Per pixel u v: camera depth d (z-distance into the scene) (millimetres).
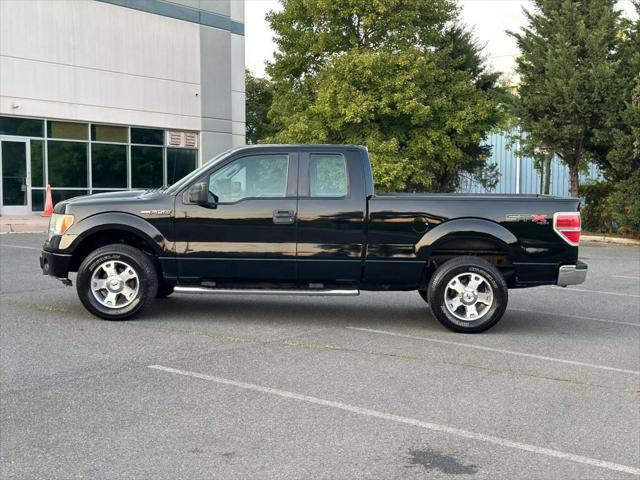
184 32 27984
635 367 6301
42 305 8469
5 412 4668
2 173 22844
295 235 7570
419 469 3896
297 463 3930
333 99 22391
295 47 24953
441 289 7492
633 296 10617
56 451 4031
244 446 4160
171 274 7684
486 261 7582
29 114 23219
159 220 7621
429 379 5703
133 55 26219
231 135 30281
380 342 7027
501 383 5652
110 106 25578
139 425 4473
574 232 7551
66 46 24125
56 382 5355
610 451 4246
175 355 6250
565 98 20453
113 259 7598
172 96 27703
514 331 7812
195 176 7699
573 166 22328
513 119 23781
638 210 20031
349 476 3775
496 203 7547
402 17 23109
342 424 4586
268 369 5863
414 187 25672
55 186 24297
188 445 4156
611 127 20266
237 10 30188
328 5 22891
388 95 22125
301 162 7676
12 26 22625
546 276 7605
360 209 7555
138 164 26906
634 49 20609
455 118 23016
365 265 7602
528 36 22578
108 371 5688
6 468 3789
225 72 29766
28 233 18547
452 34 25109
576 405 5121
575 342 7297
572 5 21203
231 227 7582
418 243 7539
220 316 8164
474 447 4254
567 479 3828
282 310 8680
